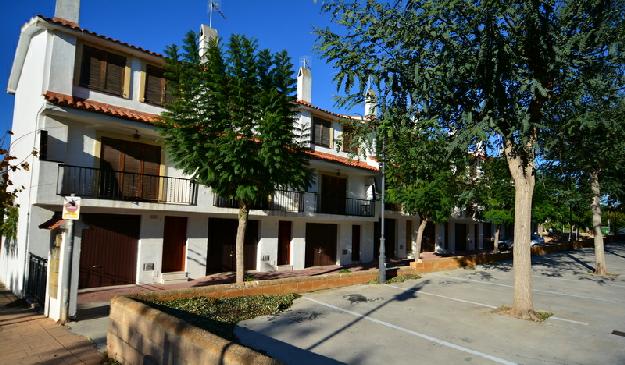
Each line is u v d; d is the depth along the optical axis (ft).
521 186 30.73
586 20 27.53
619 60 27.91
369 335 24.57
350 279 44.27
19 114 50.24
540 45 26.76
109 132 44.06
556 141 29.86
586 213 120.78
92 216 44.27
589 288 45.19
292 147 37.19
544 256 82.94
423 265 55.11
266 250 61.72
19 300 35.91
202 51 54.60
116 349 19.85
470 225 118.01
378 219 77.51
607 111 29.53
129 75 46.44
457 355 21.25
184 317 24.75
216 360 13.14
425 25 26.73
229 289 32.81
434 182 63.57
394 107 30.42
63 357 20.10
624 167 46.01
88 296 38.99
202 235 53.52
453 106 31.01
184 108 33.76
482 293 40.14
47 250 39.81
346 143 67.15
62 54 41.06
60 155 40.11
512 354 21.61
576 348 22.88
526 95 28.66
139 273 46.93
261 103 33.65
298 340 23.22
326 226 72.64
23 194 42.04
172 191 48.65
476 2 25.71
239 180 35.29
